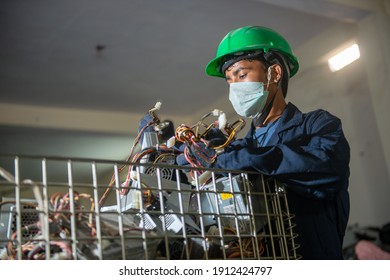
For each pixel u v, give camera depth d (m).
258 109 1.39
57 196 0.95
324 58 4.51
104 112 5.33
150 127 1.38
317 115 1.32
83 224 0.92
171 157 1.31
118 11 3.98
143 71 4.77
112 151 5.72
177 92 5.16
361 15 4.10
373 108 4.10
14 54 4.31
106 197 1.18
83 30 4.14
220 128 1.28
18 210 0.84
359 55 4.26
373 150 4.14
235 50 1.39
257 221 1.11
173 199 1.09
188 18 4.14
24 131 5.10
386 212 4.00
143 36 4.30
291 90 4.80
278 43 1.41
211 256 1.01
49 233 0.87
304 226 1.21
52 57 4.41
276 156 1.12
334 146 1.17
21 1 3.73
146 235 0.94
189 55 4.61
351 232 4.12
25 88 4.80
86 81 4.80
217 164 1.15
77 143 5.45
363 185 4.16
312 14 4.21
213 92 5.20
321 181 1.12
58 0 3.77
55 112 5.14
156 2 3.92
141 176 1.09
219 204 1.11
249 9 4.09
